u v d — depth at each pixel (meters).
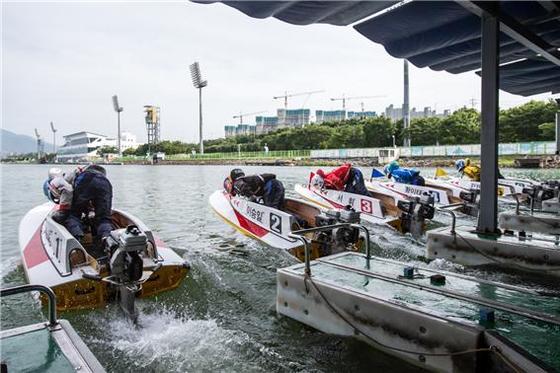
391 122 59.12
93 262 4.31
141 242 3.85
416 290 3.56
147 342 3.64
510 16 5.29
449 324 2.84
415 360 3.03
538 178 18.83
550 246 5.01
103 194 5.31
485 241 5.43
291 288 4.01
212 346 3.58
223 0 4.05
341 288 3.57
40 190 19.08
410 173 11.45
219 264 6.10
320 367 3.24
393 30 6.03
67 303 4.13
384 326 3.22
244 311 4.36
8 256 6.62
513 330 2.84
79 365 2.29
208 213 11.47
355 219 5.34
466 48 6.87
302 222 6.56
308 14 4.69
